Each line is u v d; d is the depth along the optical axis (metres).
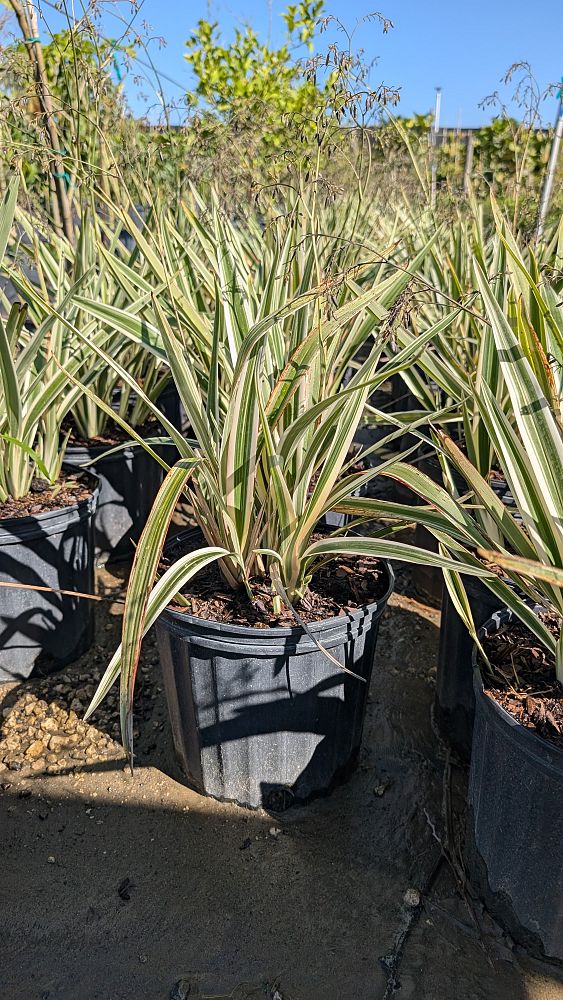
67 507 1.75
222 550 1.25
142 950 1.17
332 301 1.42
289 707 1.36
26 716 1.71
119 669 0.99
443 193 3.16
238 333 1.53
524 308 1.10
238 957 1.16
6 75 1.99
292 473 1.41
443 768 1.60
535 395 0.99
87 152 2.21
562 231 1.92
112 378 2.25
